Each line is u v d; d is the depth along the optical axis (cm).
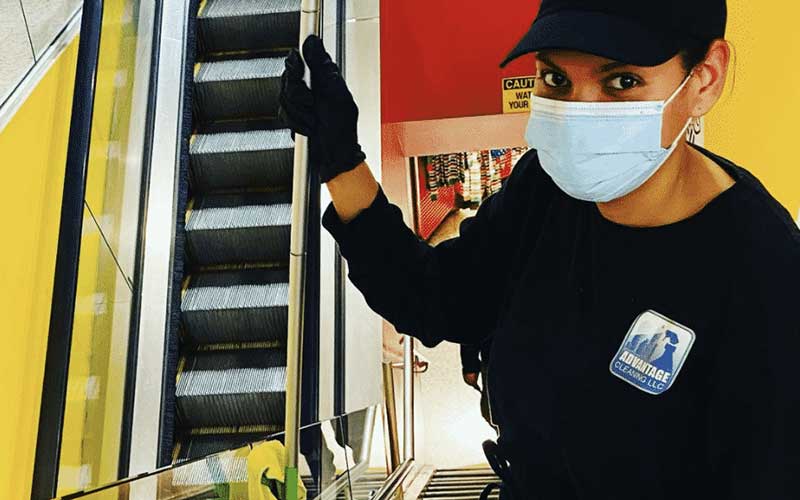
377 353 439
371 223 142
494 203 146
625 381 118
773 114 416
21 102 310
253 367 436
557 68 120
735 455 109
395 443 487
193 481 190
